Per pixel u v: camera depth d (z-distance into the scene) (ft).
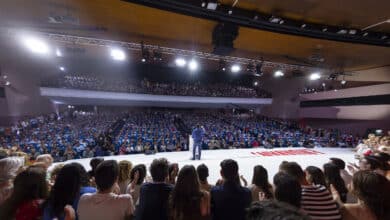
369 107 50.21
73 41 25.84
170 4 17.04
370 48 27.20
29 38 24.26
